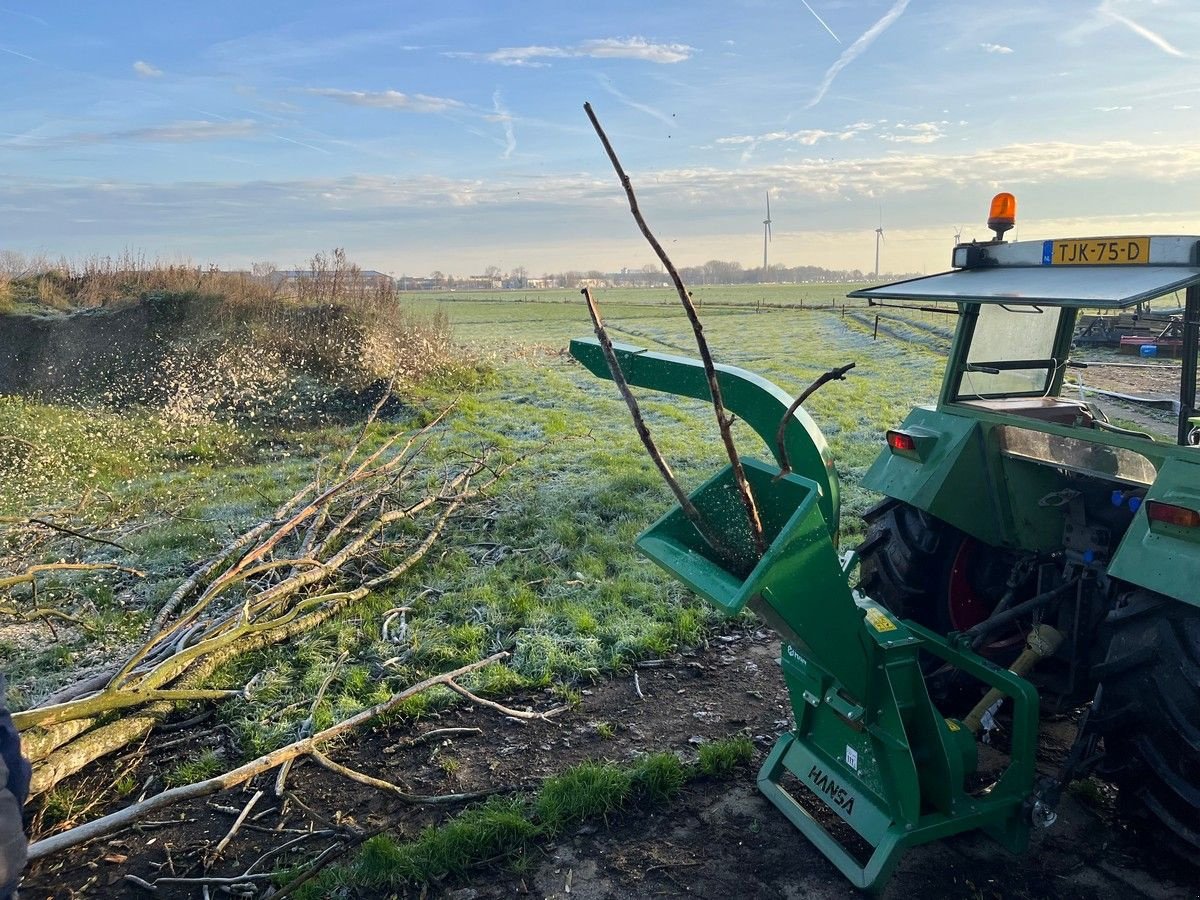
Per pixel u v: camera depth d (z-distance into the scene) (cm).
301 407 1388
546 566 642
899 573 410
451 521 761
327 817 364
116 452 1089
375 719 434
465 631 530
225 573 552
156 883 327
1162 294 268
